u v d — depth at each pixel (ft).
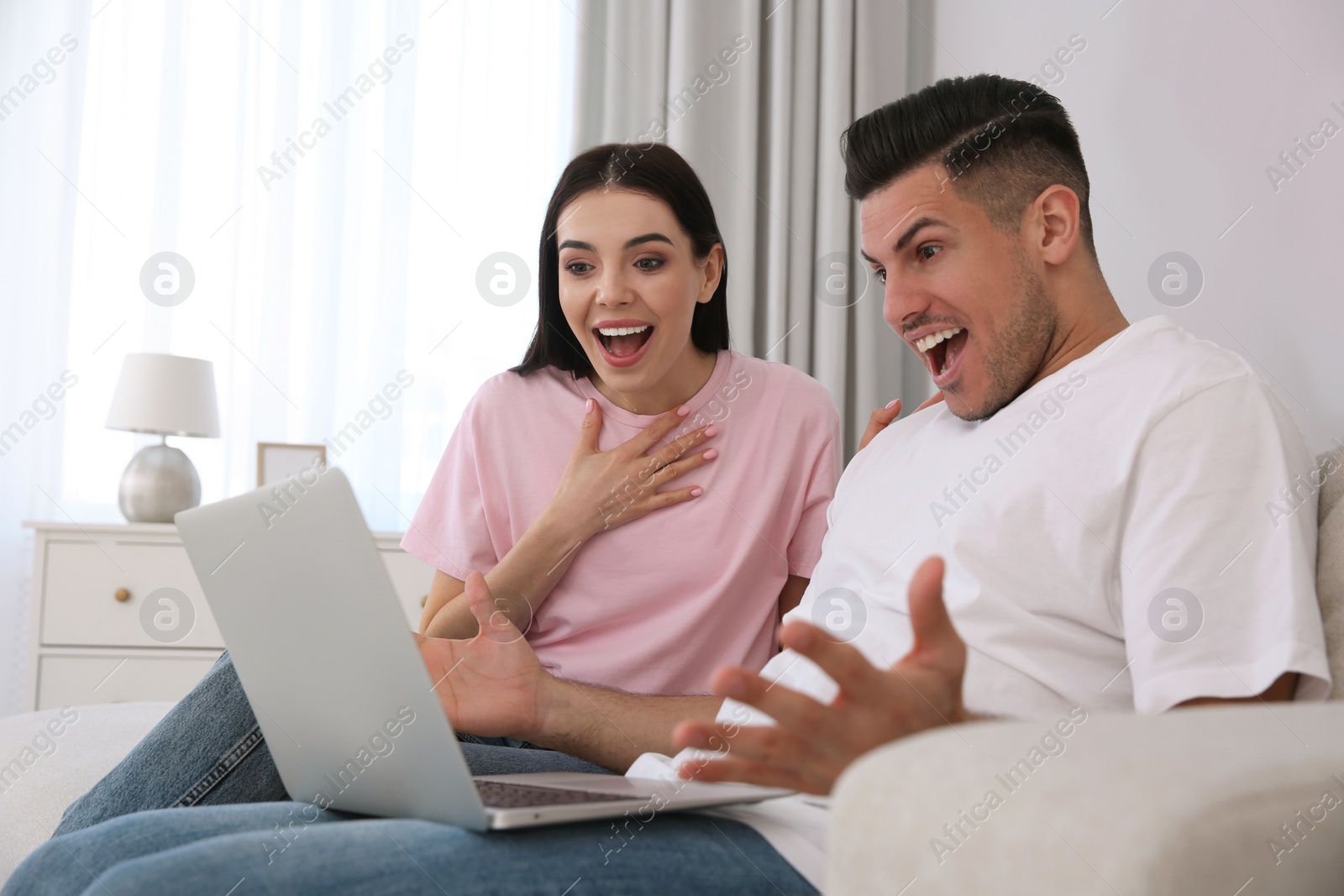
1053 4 5.86
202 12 8.50
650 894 1.89
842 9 7.93
